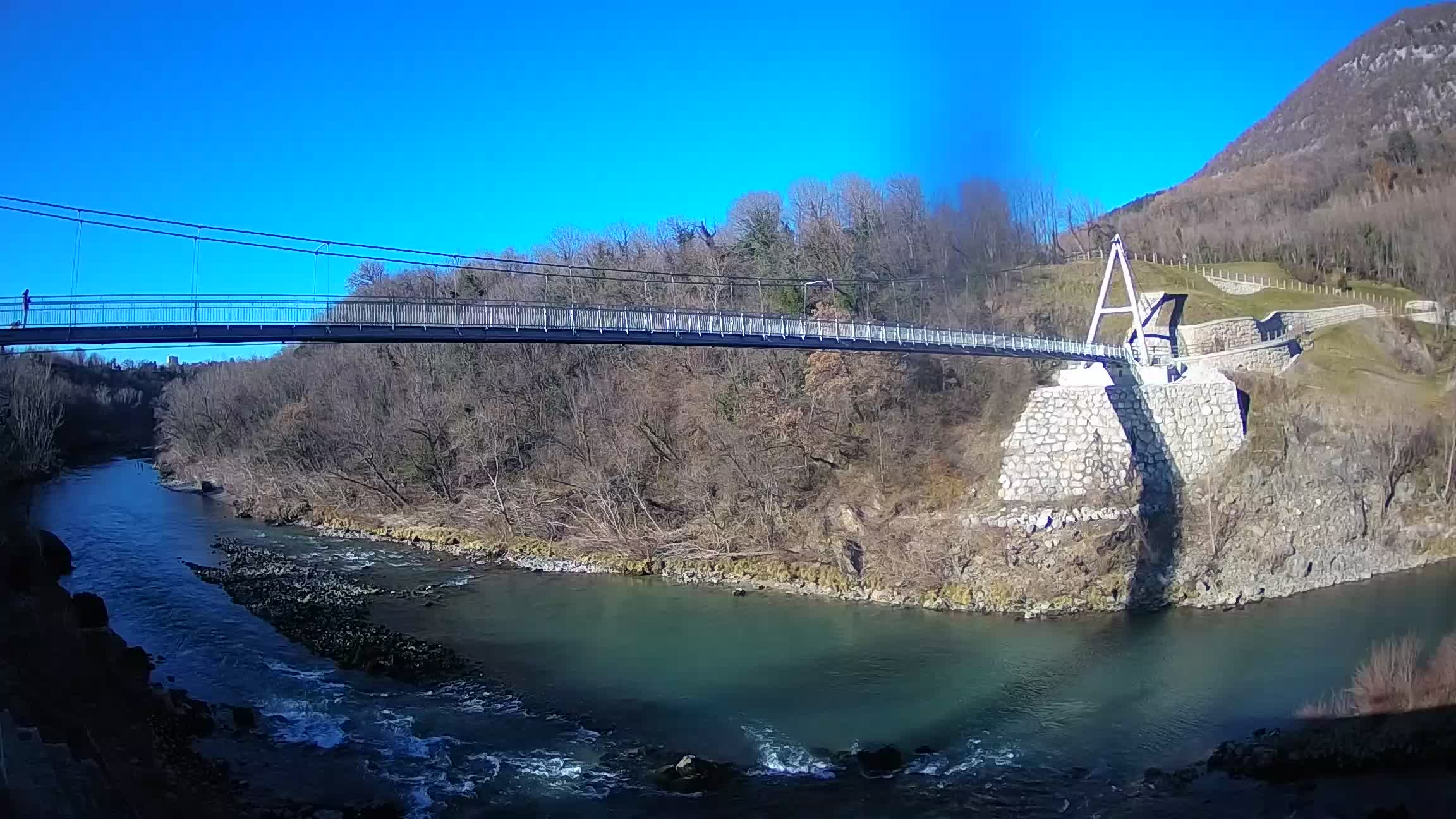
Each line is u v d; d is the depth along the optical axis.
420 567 42.06
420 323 30.50
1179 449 39.44
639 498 44.69
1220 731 21.91
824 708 23.97
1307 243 75.69
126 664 26.02
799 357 47.50
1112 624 31.38
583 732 22.41
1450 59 164.25
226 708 23.50
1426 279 64.88
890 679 26.22
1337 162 125.81
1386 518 38.81
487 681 26.16
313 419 63.62
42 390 76.38
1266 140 189.38
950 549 36.34
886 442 43.25
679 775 19.64
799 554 39.31
